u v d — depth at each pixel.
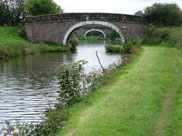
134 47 32.28
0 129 10.79
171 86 12.61
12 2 63.12
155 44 41.19
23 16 64.31
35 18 49.19
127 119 8.62
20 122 12.14
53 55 39.12
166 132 7.79
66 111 9.67
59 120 9.00
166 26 45.84
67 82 11.60
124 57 25.03
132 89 12.26
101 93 12.29
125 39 46.66
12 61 32.19
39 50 42.72
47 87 18.72
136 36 46.38
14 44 39.47
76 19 47.56
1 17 62.88
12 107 14.39
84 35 108.62
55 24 48.50
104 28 106.06
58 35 48.66
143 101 10.36
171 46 35.28
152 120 8.59
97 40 92.75
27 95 16.67
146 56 25.03
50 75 23.11
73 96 11.26
